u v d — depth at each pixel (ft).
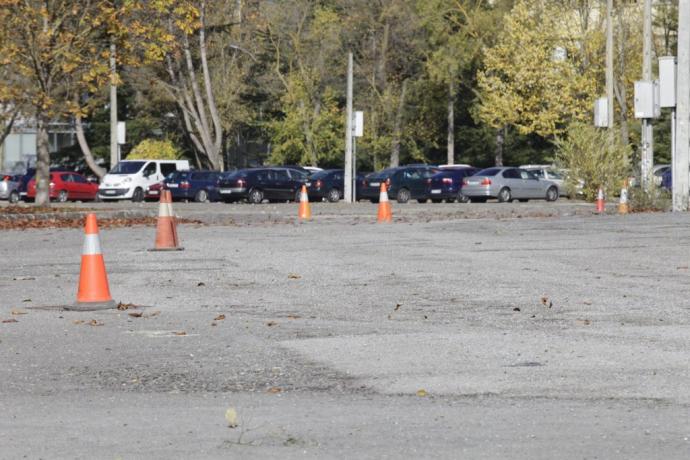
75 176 503.61
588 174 370.73
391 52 611.88
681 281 126.11
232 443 54.65
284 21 603.26
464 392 67.10
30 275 146.20
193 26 337.72
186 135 609.42
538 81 546.67
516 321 97.50
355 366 76.33
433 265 149.38
